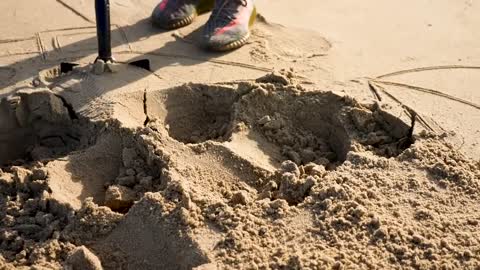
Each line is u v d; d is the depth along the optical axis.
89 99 1.51
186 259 1.21
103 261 1.25
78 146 1.47
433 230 1.24
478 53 1.72
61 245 1.26
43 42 1.70
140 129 1.41
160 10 1.76
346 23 1.82
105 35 1.57
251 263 1.19
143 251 1.25
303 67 1.64
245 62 1.65
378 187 1.31
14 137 1.51
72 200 1.32
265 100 1.49
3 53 1.65
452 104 1.54
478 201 1.29
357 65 1.66
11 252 1.26
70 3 1.85
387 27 1.81
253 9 1.75
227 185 1.34
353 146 1.41
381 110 1.47
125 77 1.58
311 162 1.42
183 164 1.36
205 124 1.53
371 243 1.22
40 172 1.34
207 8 1.83
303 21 1.82
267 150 1.43
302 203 1.28
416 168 1.35
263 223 1.25
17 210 1.31
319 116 1.49
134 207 1.28
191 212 1.25
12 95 1.50
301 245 1.22
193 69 1.62
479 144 1.43
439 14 1.87
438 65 1.67
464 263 1.19
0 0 1.84
